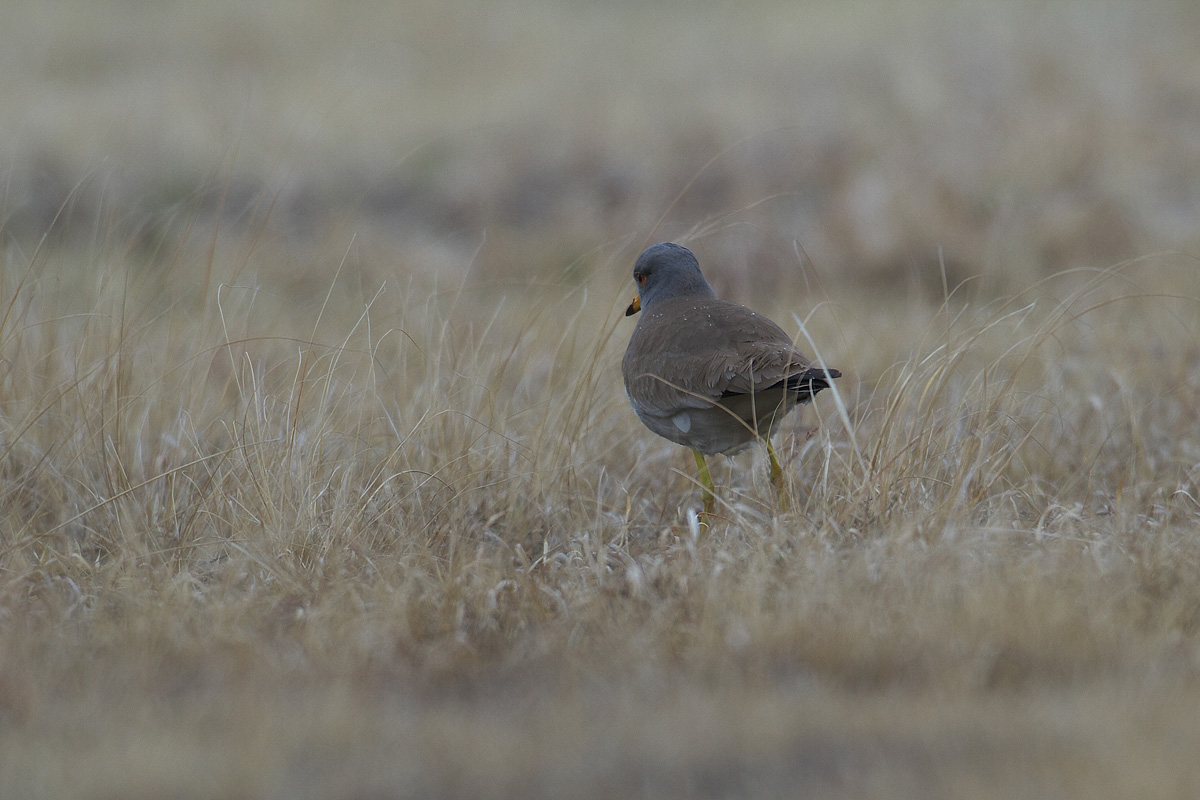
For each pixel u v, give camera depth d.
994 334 16.41
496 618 8.76
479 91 30.95
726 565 8.95
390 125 28.31
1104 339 15.48
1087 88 27.14
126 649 7.86
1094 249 21.50
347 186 25.61
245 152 25.75
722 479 12.45
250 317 15.90
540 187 25.78
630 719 6.39
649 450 12.90
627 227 23.88
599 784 5.70
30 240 22.34
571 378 13.15
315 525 10.25
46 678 7.26
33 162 24.66
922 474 10.68
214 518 10.66
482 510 11.33
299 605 8.95
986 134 25.39
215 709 6.65
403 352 13.21
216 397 13.23
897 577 8.31
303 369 12.17
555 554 10.03
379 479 11.17
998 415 11.60
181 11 38.41
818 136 26.11
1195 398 13.73
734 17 38.41
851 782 5.57
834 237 22.50
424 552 9.71
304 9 38.59
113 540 10.42
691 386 10.62
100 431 11.57
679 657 7.62
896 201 22.94
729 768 5.83
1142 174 23.61
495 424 12.24
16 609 8.91
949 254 21.41
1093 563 8.66
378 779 5.74
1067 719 6.23
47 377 12.57
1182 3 32.19
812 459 11.95
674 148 26.19
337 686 7.01
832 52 31.59
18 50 34.09
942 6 34.09
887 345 16.56
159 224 22.47
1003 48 29.27
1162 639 7.46
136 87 30.77
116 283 15.21
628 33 37.19
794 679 7.14
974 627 7.52
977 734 6.10
